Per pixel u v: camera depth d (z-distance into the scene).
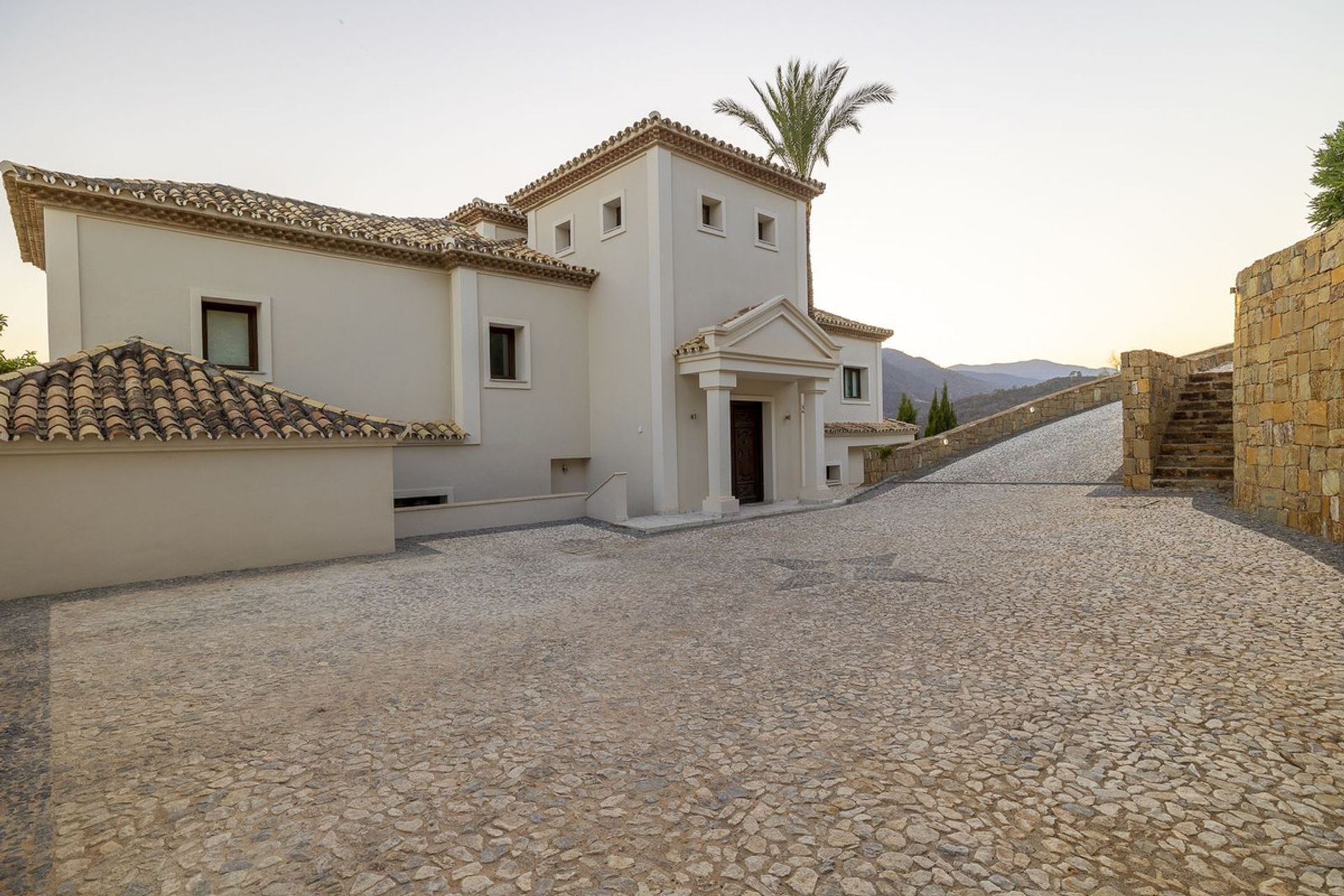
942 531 10.44
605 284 15.39
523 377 14.76
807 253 17.64
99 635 6.10
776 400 16.56
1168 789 3.01
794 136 22.73
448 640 5.81
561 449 15.29
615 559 9.55
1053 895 2.37
